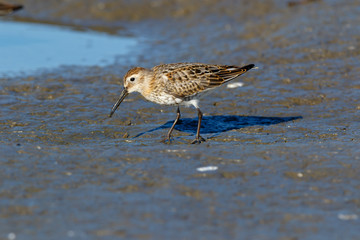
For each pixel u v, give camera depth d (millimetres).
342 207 9742
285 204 9891
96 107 16719
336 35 22281
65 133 14656
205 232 8891
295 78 18812
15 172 11297
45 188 10578
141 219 9305
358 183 10703
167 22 28234
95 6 30500
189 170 11492
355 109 16219
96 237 8742
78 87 18688
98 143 13906
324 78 18641
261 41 23094
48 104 16828
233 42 23750
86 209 9680
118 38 26422
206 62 21219
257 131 14781
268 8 27875
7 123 15258
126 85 14375
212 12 28469
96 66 21609
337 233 8844
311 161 11844
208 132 14812
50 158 12172
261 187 10633
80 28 28297
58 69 21125
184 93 13773
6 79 19594
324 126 14984
